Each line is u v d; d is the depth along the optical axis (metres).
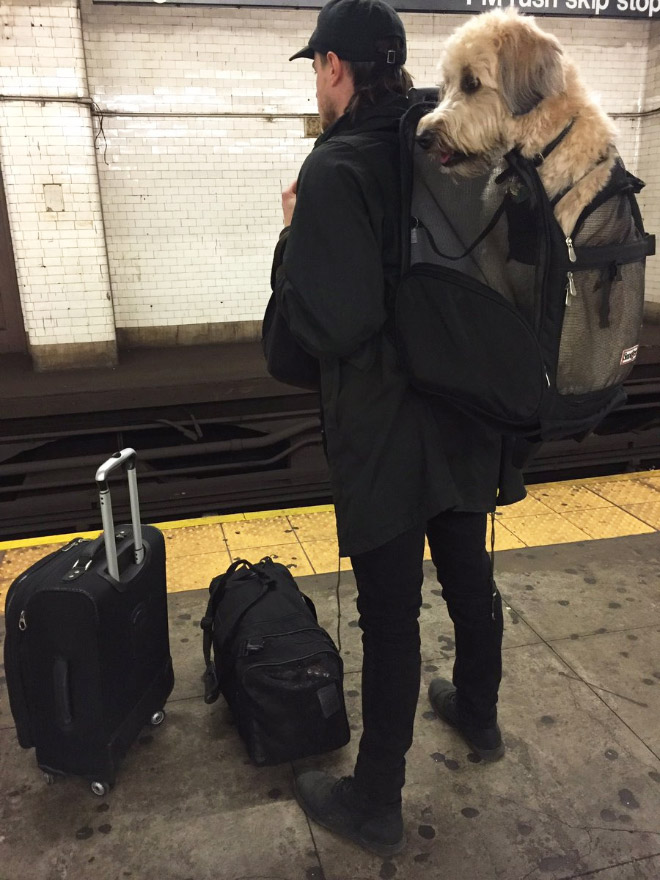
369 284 1.17
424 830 1.54
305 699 1.66
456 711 1.81
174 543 3.05
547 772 1.70
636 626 2.32
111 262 6.11
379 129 1.25
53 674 1.54
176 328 6.41
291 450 4.89
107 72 5.73
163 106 5.90
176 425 4.77
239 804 1.63
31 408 4.54
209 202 6.21
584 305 1.13
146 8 5.68
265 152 6.23
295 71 6.11
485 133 1.10
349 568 2.79
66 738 1.60
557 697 1.97
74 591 1.49
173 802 1.63
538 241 1.10
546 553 2.87
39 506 4.48
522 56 1.08
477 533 1.53
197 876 1.44
